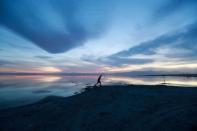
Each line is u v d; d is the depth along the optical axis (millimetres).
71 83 43719
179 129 7090
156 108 10391
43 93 24031
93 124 8281
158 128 7316
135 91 16984
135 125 7816
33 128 8195
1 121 9469
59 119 9398
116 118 8977
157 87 19625
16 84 41469
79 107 11891
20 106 13781
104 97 14938
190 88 18594
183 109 9867
